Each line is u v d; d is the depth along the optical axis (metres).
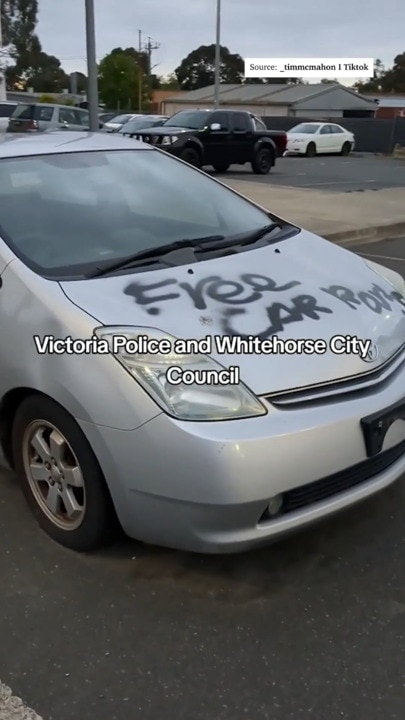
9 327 3.13
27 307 3.09
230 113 20.38
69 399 2.89
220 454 2.64
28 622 2.84
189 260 3.48
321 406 2.86
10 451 3.46
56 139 4.34
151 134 19.02
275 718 2.41
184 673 2.60
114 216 3.79
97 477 2.94
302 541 3.30
